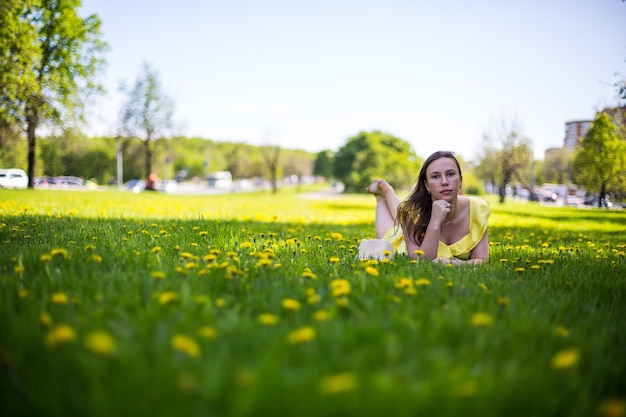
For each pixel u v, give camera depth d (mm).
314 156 140375
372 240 4160
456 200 4137
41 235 5027
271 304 2174
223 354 1447
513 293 2621
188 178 98625
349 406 1163
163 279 2578
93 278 2568
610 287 3055
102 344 1296
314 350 1492
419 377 1370
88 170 65062
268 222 9594
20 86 21328
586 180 13680
